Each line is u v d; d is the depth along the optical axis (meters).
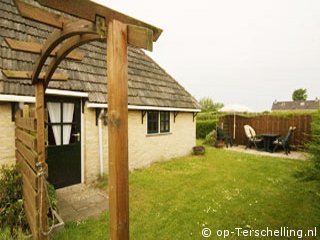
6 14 5.19
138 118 7.23
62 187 5.30
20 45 2.30
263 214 3.91
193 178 6.05
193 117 10.01
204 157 9.04
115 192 1.45
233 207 4.19
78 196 4.84
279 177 6.14
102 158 6.08
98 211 4.07
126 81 1.49
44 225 2.65
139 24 1.69
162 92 8.41
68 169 5.41
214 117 16.86
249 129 11.61
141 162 7.33
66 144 5.37
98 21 1.43
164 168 7.16
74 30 1.69
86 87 5.64
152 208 4.13
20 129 3.77
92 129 5.88
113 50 1.42
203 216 3.83
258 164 7.72
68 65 5.66
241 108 11.88
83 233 3.27
